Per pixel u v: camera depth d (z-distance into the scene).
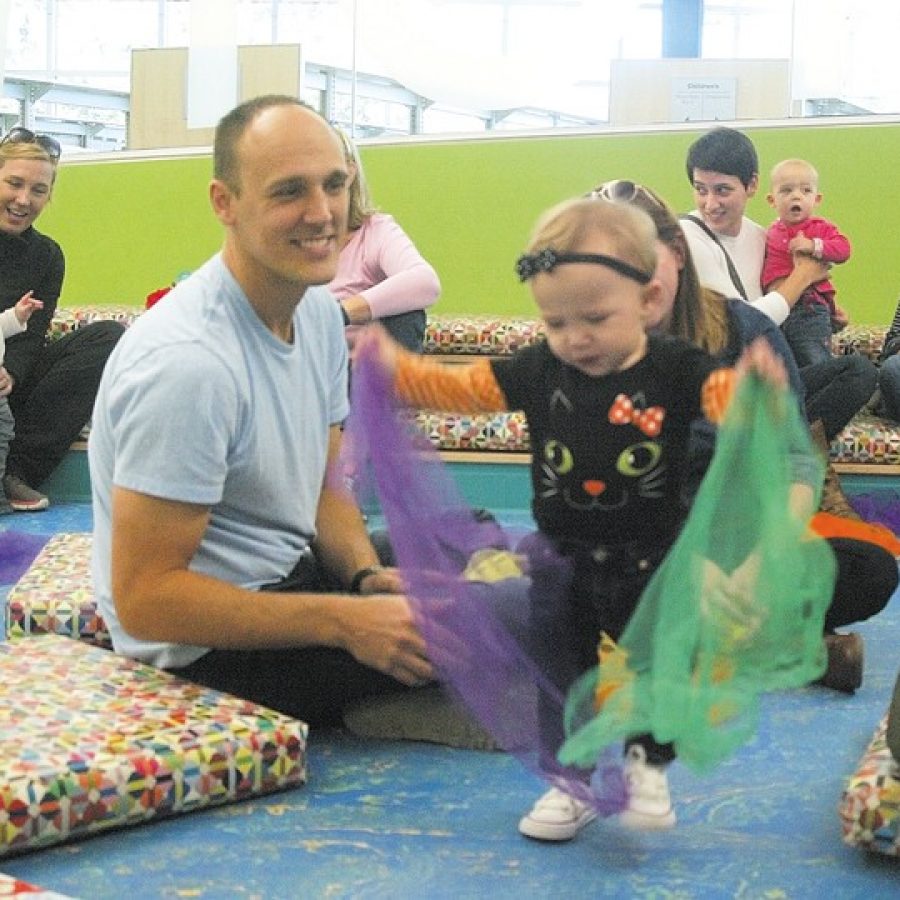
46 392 4.73
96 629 2.56
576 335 1.89
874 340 4.92
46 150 4.73
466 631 2.06
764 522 1.93
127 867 1.81
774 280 4.36
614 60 5.76
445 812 2.00
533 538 2.06
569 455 1.96
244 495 2.24
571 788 1.94
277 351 2.21
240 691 2.28
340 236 2.16
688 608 1.92
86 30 7.11
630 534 1.98
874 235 5.31
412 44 6.39
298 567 2.40
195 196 5.91
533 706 2.01
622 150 5.48
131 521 2.08
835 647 2.57
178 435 2.06
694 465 2.10
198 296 2.17
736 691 1.91
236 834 1.92
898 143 5.26
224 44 5.94
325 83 6.34
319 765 2.19
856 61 6.14
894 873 1.81
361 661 2.17
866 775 1.85
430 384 2.09
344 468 2.21
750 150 4.21
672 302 2.13
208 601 2.11
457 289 5.69
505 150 5.58
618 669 1.95
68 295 6.08
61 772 1.86
